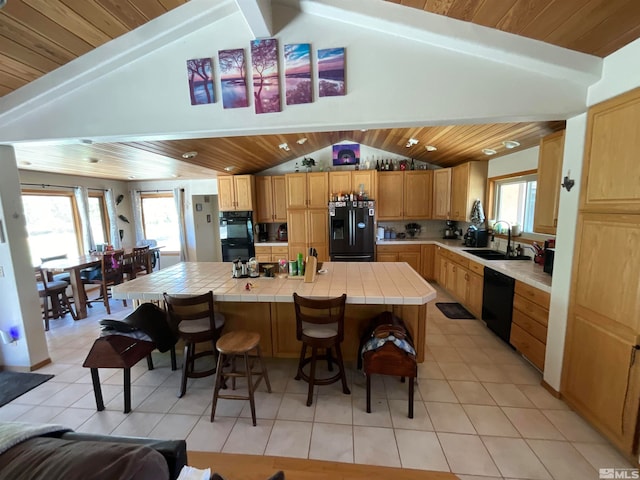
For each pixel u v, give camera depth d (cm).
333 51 202
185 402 236
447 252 484
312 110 209
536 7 152
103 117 223
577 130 202
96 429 207
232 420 214
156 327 247
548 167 263
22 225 280
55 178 509
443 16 180
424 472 170
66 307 452
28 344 284
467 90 196
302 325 239
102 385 262
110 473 80
